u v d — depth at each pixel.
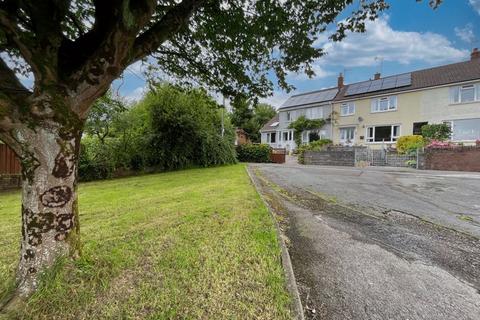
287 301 2.18
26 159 2.08
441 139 16.52
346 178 9.91
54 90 2.03
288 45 4.12
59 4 2.14
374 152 16.94
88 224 4.20
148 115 13.72
